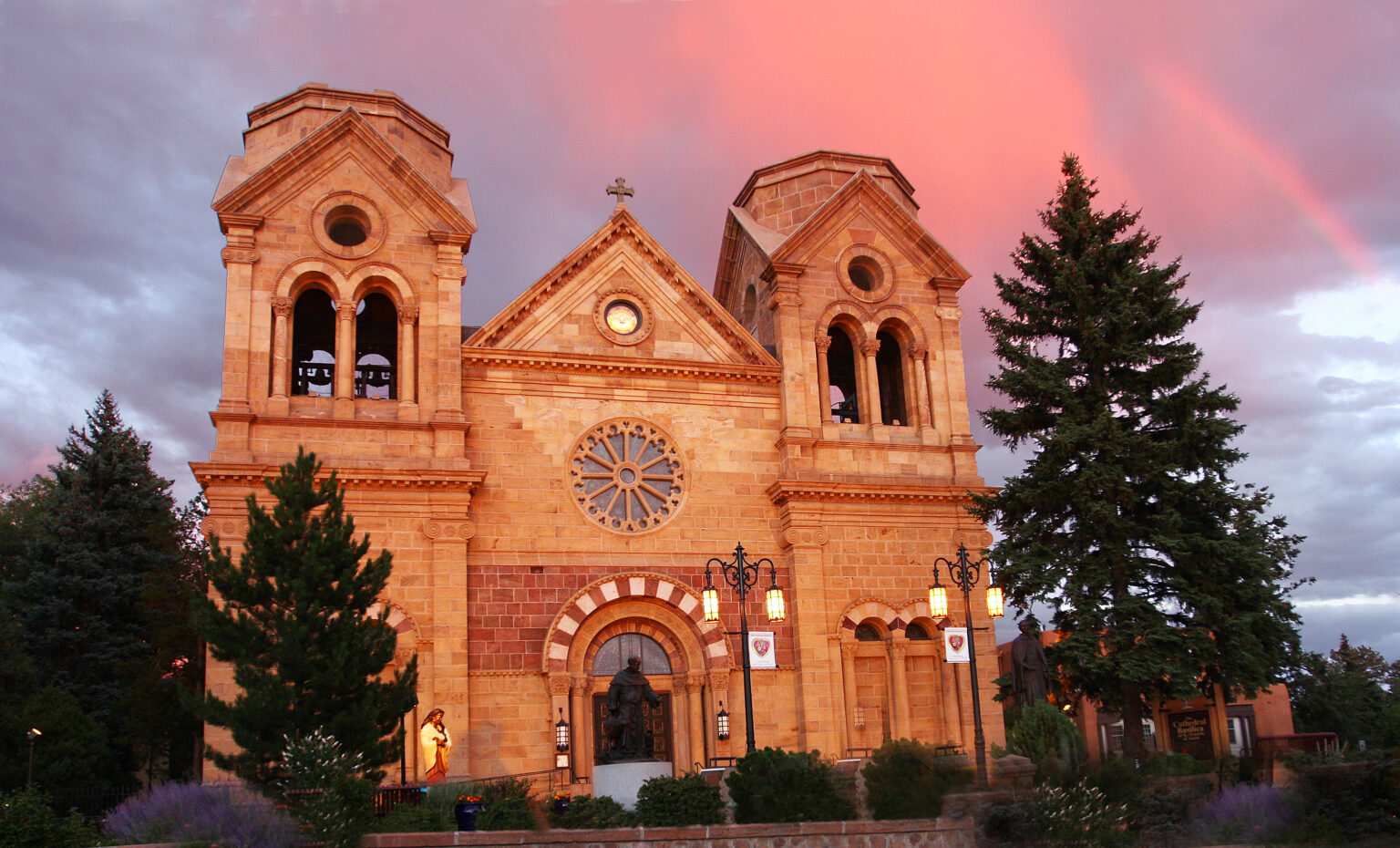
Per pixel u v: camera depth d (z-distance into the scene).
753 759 27.14
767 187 48.38
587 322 41.84
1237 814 26.94
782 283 43.78
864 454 42.97
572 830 24.83
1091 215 37.94
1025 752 36.28
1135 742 32.81
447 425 38.03
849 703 39.62
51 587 48.06
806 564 40.22
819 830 25.28
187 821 24.08
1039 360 36.88
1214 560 33.38
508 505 38.81
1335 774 27.50
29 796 24.16
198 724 46.59
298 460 30.08
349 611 28.56
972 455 43.75
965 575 33.12
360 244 40.12
